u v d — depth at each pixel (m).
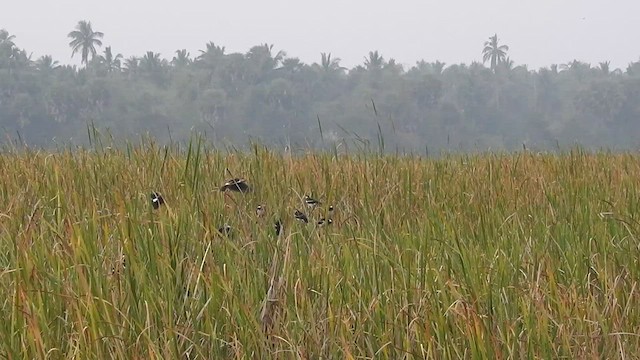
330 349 11.38
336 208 19.88
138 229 14.40
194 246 14.70
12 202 17.59
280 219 18.03
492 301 12.82
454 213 19.52
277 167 23.86
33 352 10.44
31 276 12.48
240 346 11.10
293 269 13.73
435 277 13.44
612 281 13.88
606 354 11.52
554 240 16.42
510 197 22.06
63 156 25.36
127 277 12.34
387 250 14.74
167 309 11.96
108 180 21.31
